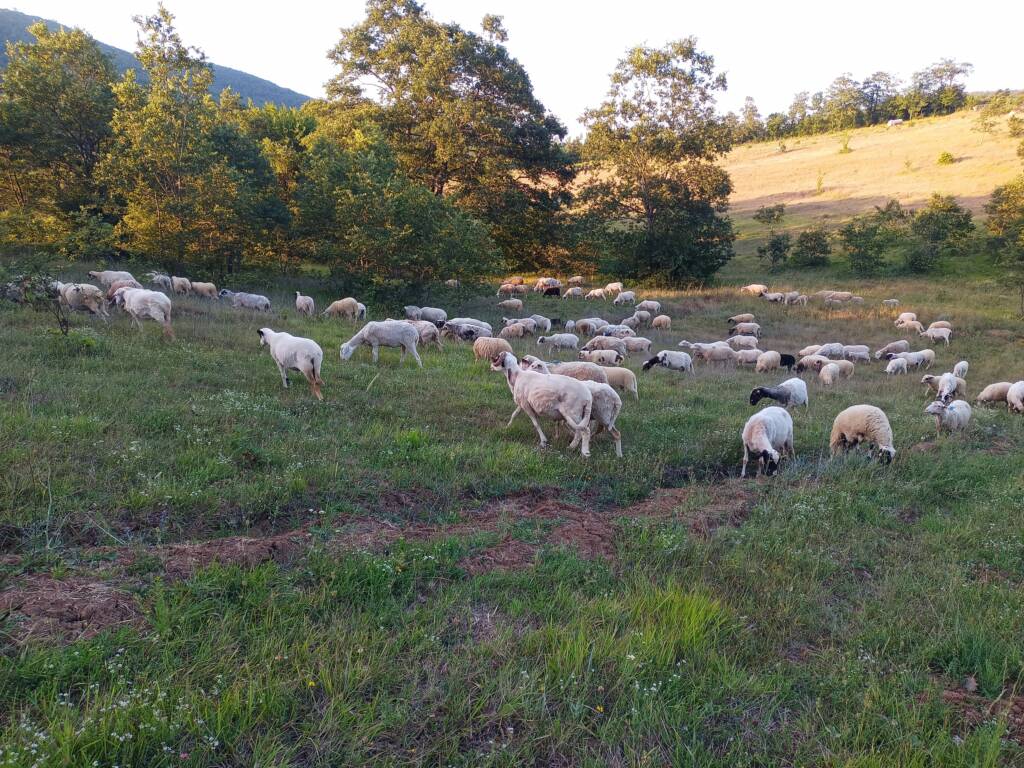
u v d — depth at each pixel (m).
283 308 22.77
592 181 48.94
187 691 3.60
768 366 20.67
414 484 7.36
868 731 3.91
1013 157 62.88
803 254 47.16
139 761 3.22
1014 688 4.39
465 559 5.70
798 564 6.21
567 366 12.82
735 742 3.79
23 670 3.61
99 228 24.09
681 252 43.09
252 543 5.33
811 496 8.04
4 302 14.56
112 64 32.03
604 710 3.98
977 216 49.59
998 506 8.18
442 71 38.84
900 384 19.56
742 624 4.99
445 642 4.52
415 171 40.38
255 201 27.48
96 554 5.02
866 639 4.96
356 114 38.97
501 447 9.01
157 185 25.05
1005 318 30.94
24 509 5.45
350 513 6.46
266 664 3.93
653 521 6.90
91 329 13.23
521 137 42.16
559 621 4.82
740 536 6.73
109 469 6.46
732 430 10.88
